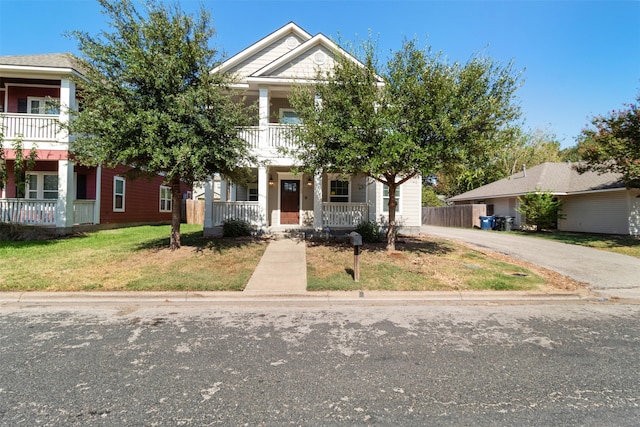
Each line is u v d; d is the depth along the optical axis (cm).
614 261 952
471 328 465
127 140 750
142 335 427
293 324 475
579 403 283
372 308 557
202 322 480
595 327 474
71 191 1271
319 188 1223
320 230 1220
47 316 499
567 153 3466
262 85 1248
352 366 346
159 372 329
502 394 296
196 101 775
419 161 766
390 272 748
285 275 720
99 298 585
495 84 792
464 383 314
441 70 796
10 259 814
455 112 755
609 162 1412
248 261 833
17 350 378
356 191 1482
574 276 782
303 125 927
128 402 278
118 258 834
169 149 741
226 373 329
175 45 788
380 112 801
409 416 262
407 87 781
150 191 1964
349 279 695
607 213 1647
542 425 253
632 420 260
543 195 1742
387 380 318
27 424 248
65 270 718
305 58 1315
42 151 1238
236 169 934
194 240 1112
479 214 2255
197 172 801
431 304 586
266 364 349
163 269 741
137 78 773
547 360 365
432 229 2095
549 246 1219
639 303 607
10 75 1238
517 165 3219
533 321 499
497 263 884
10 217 1217
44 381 309
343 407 273
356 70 836
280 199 1452
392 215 974
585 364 356
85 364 345
